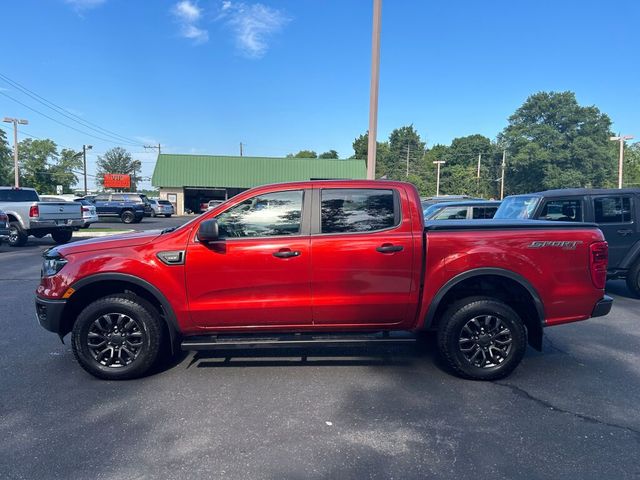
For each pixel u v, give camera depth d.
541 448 3.17
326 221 4.30
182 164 52.00
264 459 3.04
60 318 4.32
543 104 60.31
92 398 3.98
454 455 3.08
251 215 4.32
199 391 4.12
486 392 4.09
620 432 3.39
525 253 4.27
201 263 4.19
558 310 4.36
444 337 4.32
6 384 4.29
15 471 2.89
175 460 3.02
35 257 12.62
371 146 9.78
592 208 7.83
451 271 4.25
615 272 7.80
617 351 5.20
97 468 2.93
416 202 4.35
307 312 4.28
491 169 78.12
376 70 9.52
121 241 4.33
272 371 4.59
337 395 4.03
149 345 4.30
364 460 3.03
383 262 4.22
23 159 69.88
